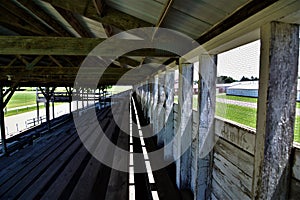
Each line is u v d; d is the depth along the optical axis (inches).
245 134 59.6
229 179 70.4
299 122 49.0
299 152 40.3
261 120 43.4
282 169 42.8
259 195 43.5
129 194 117.6
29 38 82.0
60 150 221.9
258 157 44.3
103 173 150.6
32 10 96.0
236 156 65.4
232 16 54.9
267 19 40.8
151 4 63.3
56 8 82.7
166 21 74.1
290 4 35.0
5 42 81.1
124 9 76.7
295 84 41.7
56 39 83.0
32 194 130.6
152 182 126.5
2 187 140.2
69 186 137.2
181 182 116.7
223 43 60.2
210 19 62.3
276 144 42.4
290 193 42.7
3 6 99.7
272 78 41.1
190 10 59.8
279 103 41.9
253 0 45.4
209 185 87.9
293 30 40.7
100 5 68.9
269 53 40.4
